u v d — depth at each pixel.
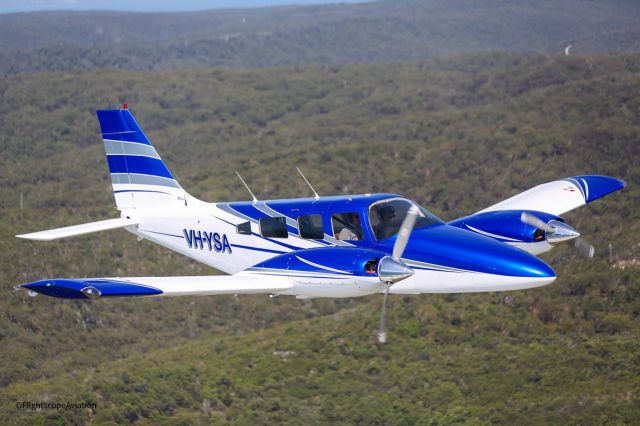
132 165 32.34
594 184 34.47
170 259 92.88
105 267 90.69
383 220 27.28
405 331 62.06
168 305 82.44
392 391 54.16
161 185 32.16
